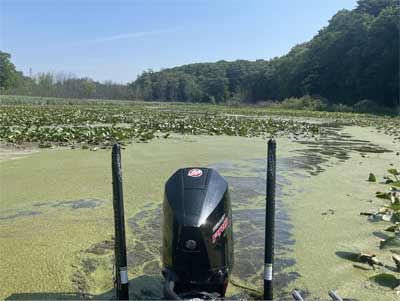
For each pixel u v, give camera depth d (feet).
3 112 82.43
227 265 8.61
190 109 164.35
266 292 8.84
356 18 198.90
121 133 42.14
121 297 8.75
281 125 66.69
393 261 12.42
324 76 201.36
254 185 22.06
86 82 318.65
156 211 17.03
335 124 79.82
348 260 12.48
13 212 16.72
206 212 8.23
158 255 12.62
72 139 39.99
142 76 389.80
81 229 14.73
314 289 10.67
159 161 28.55
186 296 8.11
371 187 21.76
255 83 309.01
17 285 10.54
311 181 23.11
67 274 11.20
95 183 21.71
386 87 163.32
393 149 38.27
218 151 34.04
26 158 29.35
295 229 15.15
